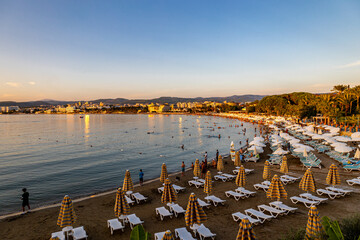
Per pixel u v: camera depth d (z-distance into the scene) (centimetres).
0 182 2672
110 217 1462
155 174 2955
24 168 3384
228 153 4409
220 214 1429
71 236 1202
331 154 2973
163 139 6838
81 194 2202
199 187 2016
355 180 1873
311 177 1482
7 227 1358
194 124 12925
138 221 1263
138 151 4853
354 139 3253
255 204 1571
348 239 826
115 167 3400
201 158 4050
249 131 8381
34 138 7362
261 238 1123
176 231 1137
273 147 3950
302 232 956
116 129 10500
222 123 13088
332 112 6581
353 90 7275
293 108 9475
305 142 4031
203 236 1131
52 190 2364
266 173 1902
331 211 1392
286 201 1593
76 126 12656
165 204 1639
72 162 3791
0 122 17350
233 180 2198
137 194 1747
